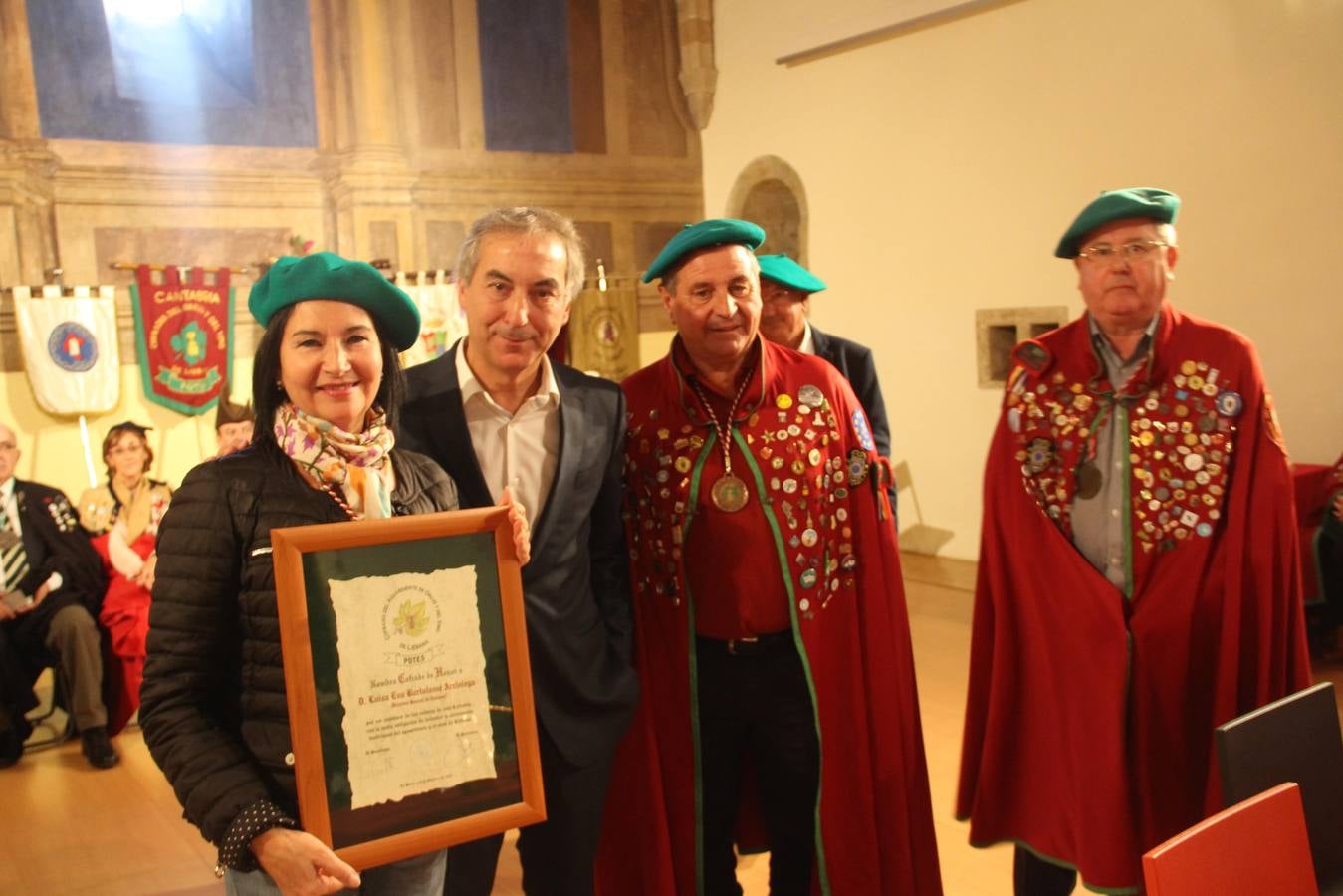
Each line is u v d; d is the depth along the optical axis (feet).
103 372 19.57
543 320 6.35
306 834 4.68
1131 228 7.14
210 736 4.82
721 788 7.81
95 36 20.79
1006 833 8.23
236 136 22.40
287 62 22.91
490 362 6.45
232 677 5.06
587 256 27.07
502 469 6.66
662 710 7.65
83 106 20.70
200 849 11.66
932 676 15.47
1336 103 16.98
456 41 24.90
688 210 28.58
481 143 25.38
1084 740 7.47
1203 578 7.32
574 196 26.81
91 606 14.90
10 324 19.49
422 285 22.81
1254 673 7.30
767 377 7.61
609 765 6.88
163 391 20.49
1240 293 18.38
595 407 6.95
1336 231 17.16
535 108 26.09
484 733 5.19
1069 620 7.54
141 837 12.03
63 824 12.49
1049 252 21.06
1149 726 7.36
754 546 7.43
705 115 28.35
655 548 7.61
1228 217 18.43
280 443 5.11
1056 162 20.76
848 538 7.79
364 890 5.41
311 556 4.87
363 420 5.39
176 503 5.01
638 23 27.50
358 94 23.52
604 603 7.22
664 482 7.54
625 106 27.48
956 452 23.26
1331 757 5.49
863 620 7.84
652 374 7.82
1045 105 20.81
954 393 23.17
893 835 7.84
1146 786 7.38
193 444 21.02
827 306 25.90
